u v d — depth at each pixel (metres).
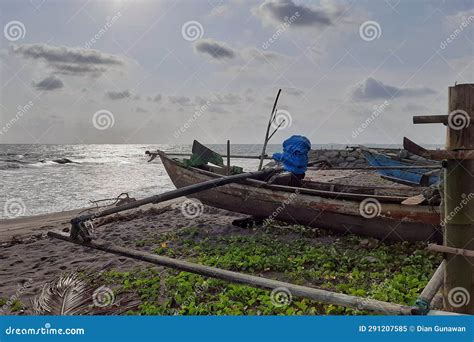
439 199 7.34
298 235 10.08
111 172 41.72
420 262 7.27
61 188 27.03
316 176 23.92
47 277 7.75
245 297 6.13
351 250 8.35
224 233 10.80
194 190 8.74
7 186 28.11
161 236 10.66
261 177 10.95
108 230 11.96
